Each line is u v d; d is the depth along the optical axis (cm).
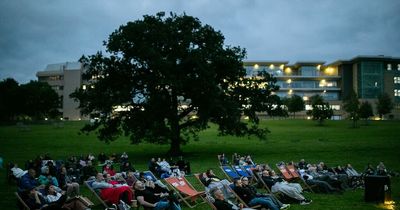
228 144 5097
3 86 11688
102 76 3947
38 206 1173
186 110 4041
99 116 3875
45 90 11125
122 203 1234
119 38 3772
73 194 1353
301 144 4891
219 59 3762
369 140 5191
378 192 1496
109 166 2441
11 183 2100
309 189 1808
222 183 1425
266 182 1609
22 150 4600
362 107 8344
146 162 3472
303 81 13612
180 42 3784
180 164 2686
